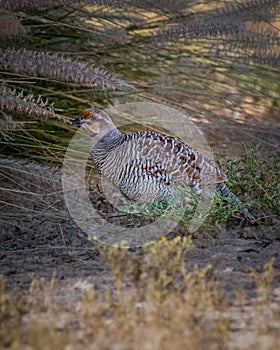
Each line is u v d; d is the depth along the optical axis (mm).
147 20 13594
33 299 7570
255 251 9406
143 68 13391
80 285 8031
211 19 12758
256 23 12844
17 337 6422
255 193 11227
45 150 11414
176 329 6320
